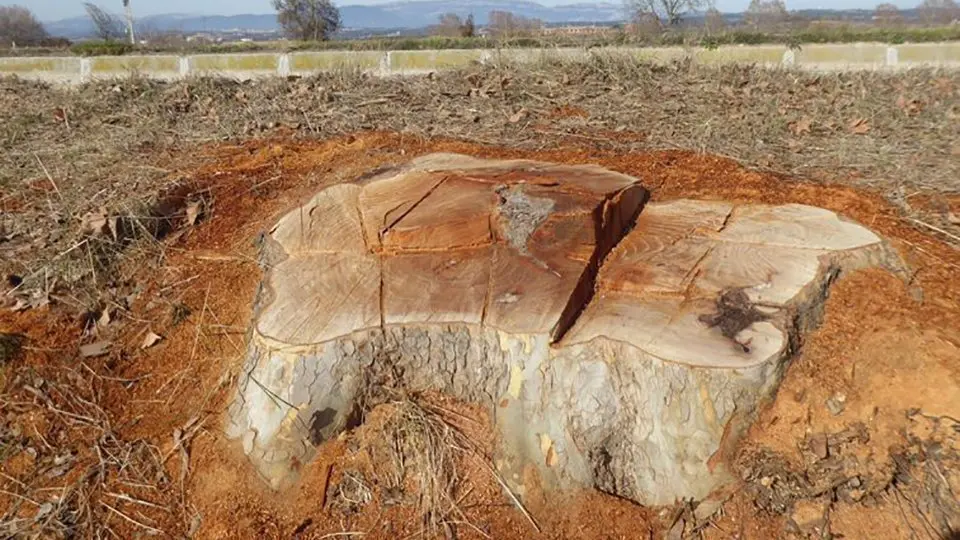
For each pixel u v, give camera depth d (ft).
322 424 10.29
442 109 19.36
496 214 11.55
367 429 10.45
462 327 10.14
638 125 17.70
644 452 9.78
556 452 9.91
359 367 10.34
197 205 14.55
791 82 21.95
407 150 16.26
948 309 10.37
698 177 14.17
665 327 9.93
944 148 15.65
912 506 9.05
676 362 9.46
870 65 28.71
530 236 11.22
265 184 15.20
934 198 12.96
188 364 11.89
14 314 12.48
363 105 20.02
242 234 13.88
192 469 10.50
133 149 17.74
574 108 19.33
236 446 10.48
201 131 18.90
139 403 11.53
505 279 10.69
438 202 12.17
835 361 10.00
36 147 18.71
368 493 9.99
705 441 9.58
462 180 13.00
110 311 12.64
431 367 10.45
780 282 10.49
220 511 10.07
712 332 9.81
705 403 9.49
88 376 11.78
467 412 10.49
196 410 11.25
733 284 10.52
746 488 9.46
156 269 13.39
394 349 10.34
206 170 15.90
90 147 18.20
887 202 12.89
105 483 10.50
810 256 11.03
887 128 17.37
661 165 14.83
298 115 19.48
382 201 12.64
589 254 10.85
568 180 12.61
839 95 20.58
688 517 9.45
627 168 14.74
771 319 9.93
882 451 9.36
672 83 21.62
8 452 10.84
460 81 22.02
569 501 9.77
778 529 9.21
